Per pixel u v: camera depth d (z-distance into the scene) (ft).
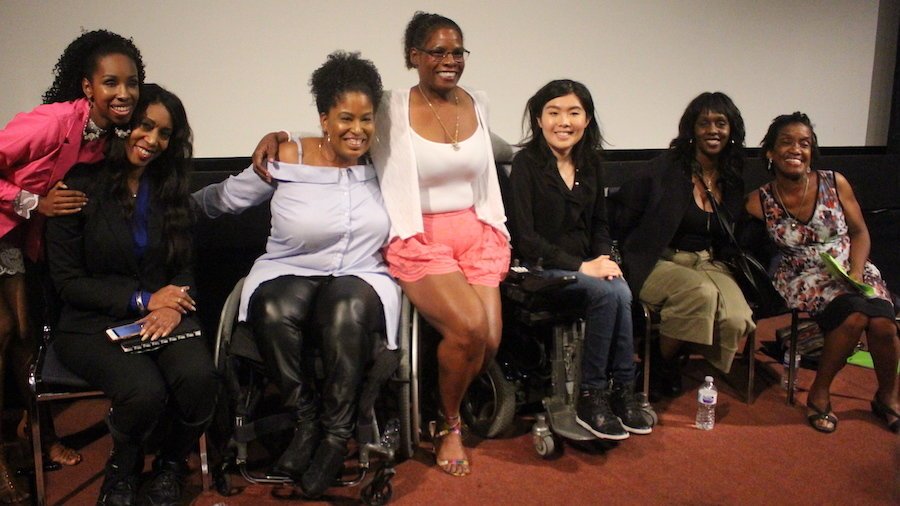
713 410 8.64
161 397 6.37
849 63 13.53
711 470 7.59
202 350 6.70
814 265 8.91
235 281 9.31
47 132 6.21
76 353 6.53
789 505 6.97
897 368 8.48
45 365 6.66
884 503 6.99
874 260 13.41
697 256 9.11
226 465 7.07
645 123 12.30
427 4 10.39
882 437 8.30
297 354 6.77
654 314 8.94
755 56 12.80
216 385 6.63
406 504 6.94
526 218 8.32
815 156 8.84
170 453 6.87
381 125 7.58
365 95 6.98
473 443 8.15
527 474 7.49
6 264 6.79
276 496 7.10
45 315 7.22
